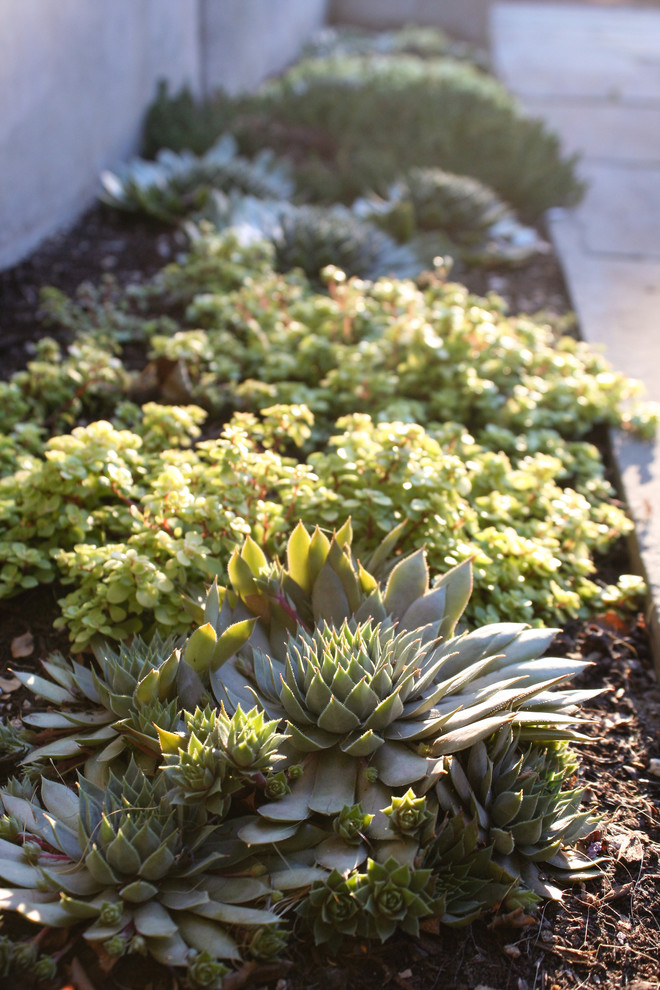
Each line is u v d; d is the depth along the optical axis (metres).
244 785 2.29
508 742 2.49
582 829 2.49
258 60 11.42
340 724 2.31
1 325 4.97
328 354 4.42
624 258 6.70
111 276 5.45
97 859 2.01
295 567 2.77
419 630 2.51
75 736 2.56
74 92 6.34
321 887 2.12
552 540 3.39
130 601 2.83
